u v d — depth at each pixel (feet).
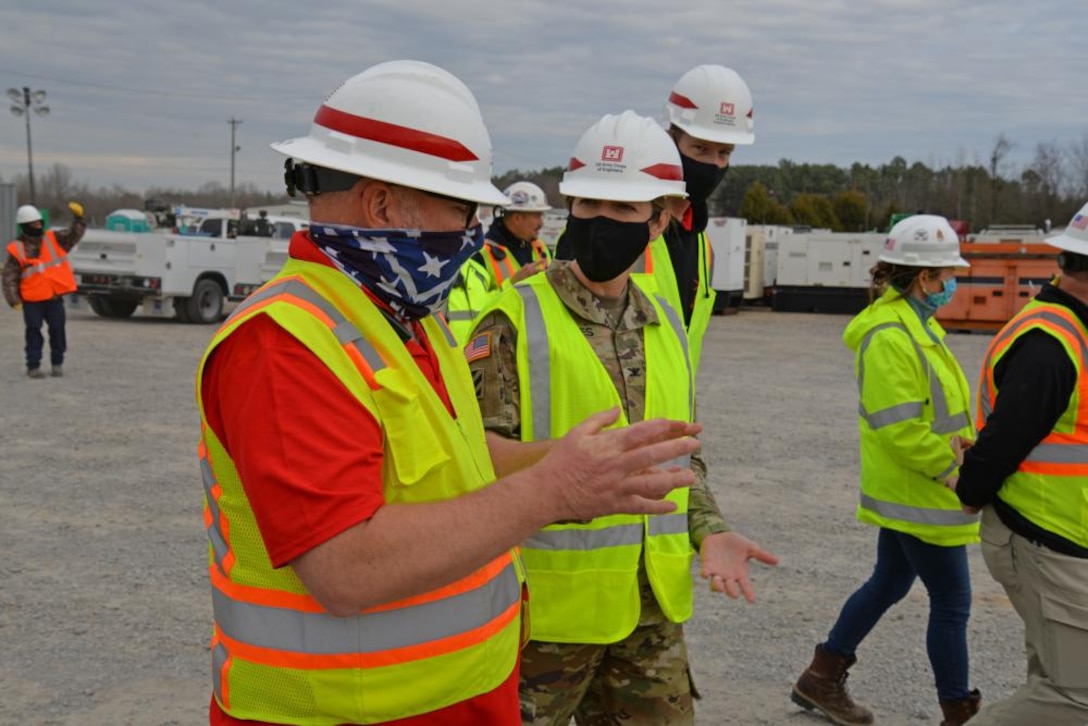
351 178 6.44
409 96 6.39
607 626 9.63
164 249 69.36
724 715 14.98
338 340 6.10
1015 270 78.38
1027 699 11.10
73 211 47.73
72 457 30.58
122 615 18.28
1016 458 10.90
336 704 6.30
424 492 6.39
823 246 98.22
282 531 5.72
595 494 6.02
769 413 41.01
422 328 7.20
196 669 16.15
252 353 5.94
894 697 15.74
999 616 19.19
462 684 6.63
